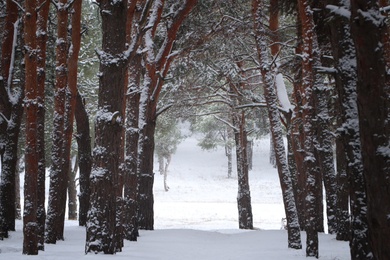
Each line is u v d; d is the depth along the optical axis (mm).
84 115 22719
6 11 18406
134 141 17969
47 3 14156
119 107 11852
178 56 23344
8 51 18484
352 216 8695
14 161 18047
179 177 66125
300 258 12875
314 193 13430
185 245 16906
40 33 14352
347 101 8844
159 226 36125
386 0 13500
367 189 6910
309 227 13234
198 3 21531
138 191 22703
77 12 16203
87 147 22953
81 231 20266
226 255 14000
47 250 13430
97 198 11438
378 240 6773
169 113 30016
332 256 13461
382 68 6816
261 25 16031
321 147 20328
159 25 23078
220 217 43781
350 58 8914
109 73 11812
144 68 22750
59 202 15992
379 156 6762
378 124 6801
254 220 41219
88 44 29891
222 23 21906
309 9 13953
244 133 32031
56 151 15617
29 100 11883
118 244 13219
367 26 6773
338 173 18766
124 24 12102
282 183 15641
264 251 14969
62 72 15445
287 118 21953
